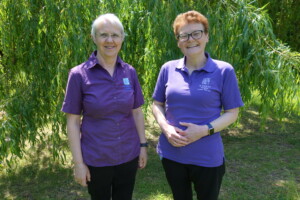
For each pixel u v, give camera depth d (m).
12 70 4.11
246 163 4.23
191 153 1.99
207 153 1.97
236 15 3.65
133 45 4.08
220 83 1.94
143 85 4.06
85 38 3.57
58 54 3.77
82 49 3.53
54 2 3.60
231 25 3.69
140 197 3.33
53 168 4.24
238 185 3.54
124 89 1.98
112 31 1.89
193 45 1.95
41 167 4.29
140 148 2.17
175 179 2.09
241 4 3.69
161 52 3.74
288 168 4.04
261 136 5.46
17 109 3.74
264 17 3.73
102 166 2.00
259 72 3.68
